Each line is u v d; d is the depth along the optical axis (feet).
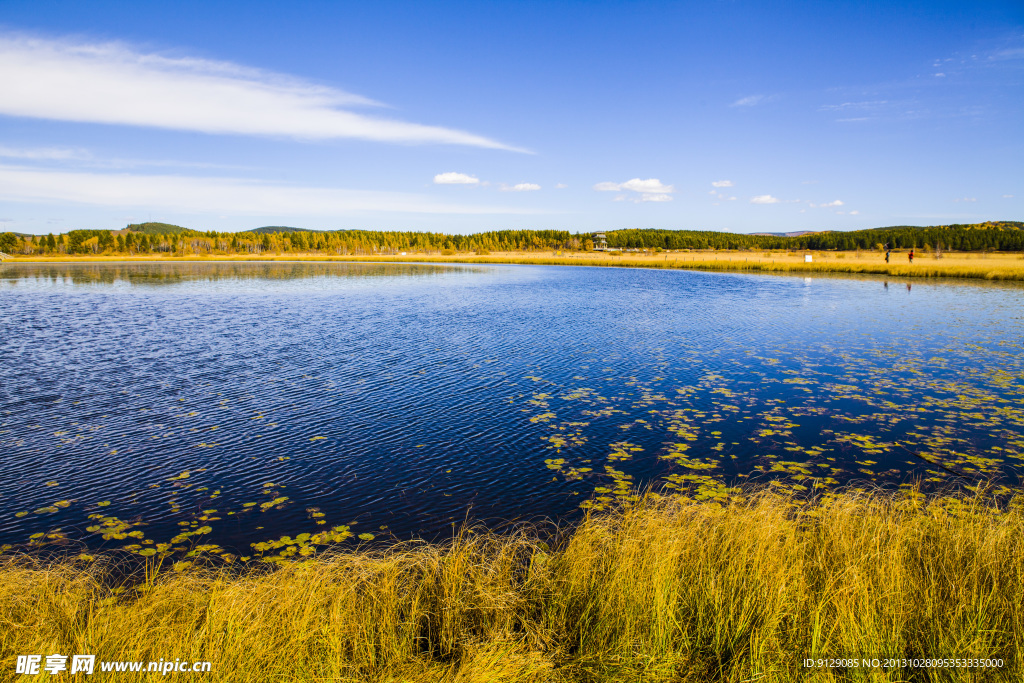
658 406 40.83
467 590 15.28
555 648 13.97
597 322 82.69
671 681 12.89
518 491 27.32
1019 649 12.69
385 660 13.53
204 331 75.20
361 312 96.58
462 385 46.91
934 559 15.87
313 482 28.40
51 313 95.04
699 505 22.11
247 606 14.03
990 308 91.71
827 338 67.41
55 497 26.68
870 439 33.78
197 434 35.14
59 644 12.87
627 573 15.12
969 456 30.89
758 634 13.28
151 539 22.95
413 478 28.84
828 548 16.57
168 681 11.95
